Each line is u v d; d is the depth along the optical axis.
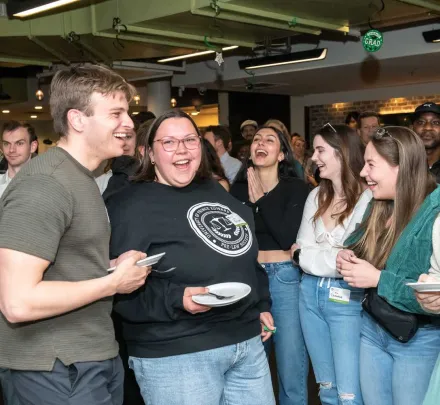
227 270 1.83
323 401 2.50
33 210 1.39
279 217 2.71
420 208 1.79
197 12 4.77
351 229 2.30
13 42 6.16
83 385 1.52
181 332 1.76
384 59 7.05
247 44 6.34
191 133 1.87
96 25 5.59
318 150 2.46
